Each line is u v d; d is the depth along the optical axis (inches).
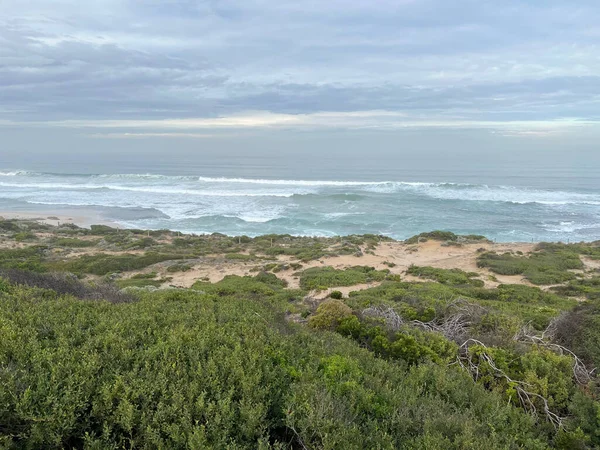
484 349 357.1
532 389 303.6
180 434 168.4
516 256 1284.4
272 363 247.8
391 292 795.4
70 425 163.6
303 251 1359.5
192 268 1165.1
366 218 2073.1
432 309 497.0
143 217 2116.1
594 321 440.5
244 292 834.2
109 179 3668.8
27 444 155.4
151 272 1126.4
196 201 2524.6
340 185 3169.3
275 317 427.8
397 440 192.5
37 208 2336.4
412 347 352.8
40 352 219.1
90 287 591.2
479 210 2224.4
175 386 196.9
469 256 1310.3
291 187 3068.4
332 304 458.3
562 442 237.9
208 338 271.0
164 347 243.8
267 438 171.0
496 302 731.4
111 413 177.5
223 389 205.8
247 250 1429.6
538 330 496.7
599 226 1878.7
